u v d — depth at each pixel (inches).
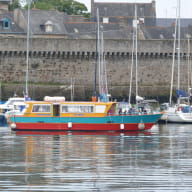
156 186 3208.7
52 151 4279.0
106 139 4960.6
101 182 3292.3
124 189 3157.0
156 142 4788.4
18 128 5492.1
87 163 3796.8
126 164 3757.4
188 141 4857.3
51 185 3223.4
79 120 5442.9
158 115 5546.3
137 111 5866.1
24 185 3218.5
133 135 5246.1
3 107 6998.0
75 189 3154.5
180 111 6761.8
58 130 5447.8
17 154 4133.9
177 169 3597.4
